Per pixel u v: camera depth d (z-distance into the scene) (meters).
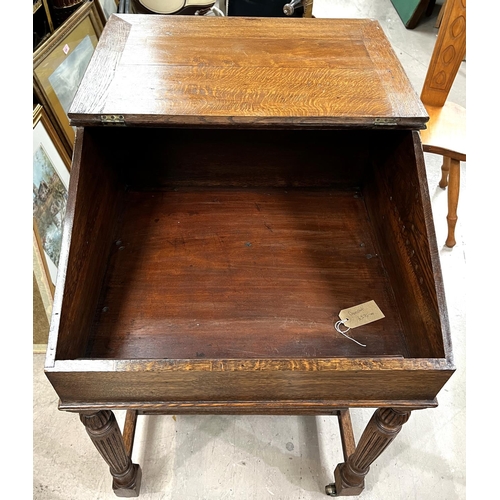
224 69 1.06
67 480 1.31
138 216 1.29
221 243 1.23
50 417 1.43
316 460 1.36
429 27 3.35
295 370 0.76
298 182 1.39
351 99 0.99
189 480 1.32
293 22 1.25
